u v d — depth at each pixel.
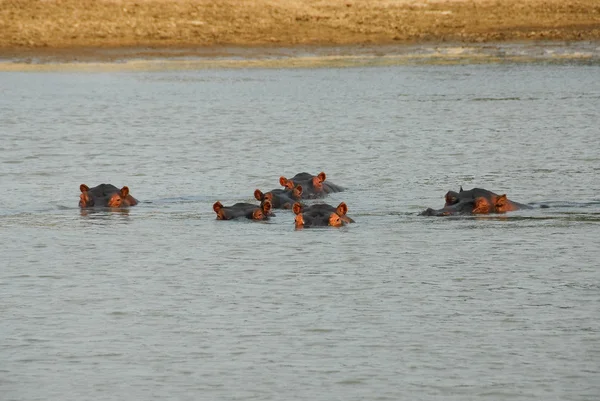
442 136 108.75
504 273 54.50
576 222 67.50
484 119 120.75
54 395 38.69
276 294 51.12
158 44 194.75
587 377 39.59
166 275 55.16
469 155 96.81
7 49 188.00
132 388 39.22
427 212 70.38
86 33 195.38
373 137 108.75
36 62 180.00
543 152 97.75
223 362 41.69
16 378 40.34
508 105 133.00
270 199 73.94
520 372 40.16
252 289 52.09
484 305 48.75
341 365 41.16
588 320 46.25
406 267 56.06
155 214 72.50
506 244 61.25
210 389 39.00
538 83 157.00
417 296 50.41
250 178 87.12
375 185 82.94
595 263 56.41
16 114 128.38
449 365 40.97
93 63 180.00
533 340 43.72
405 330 45.22
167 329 45.84
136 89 152.75
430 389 38.62
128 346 43.69
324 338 44.31
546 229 65.38
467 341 43.69
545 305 48.62
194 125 118.94
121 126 118.38
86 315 48.03
